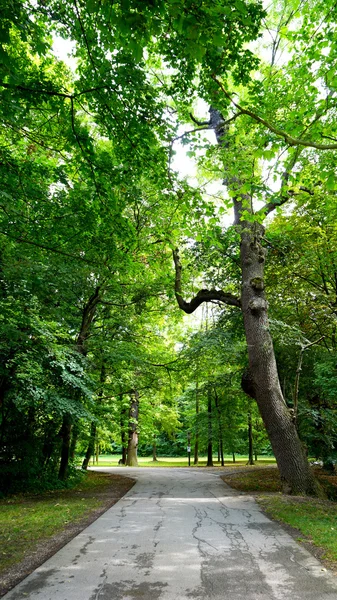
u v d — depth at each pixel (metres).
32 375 9.96
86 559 4.98
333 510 8.05
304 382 14.75
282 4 11.38
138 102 6.21
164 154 7.35
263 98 8.29
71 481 14.11
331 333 13.70
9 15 4.31
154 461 38.16
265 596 3.83
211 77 6.57
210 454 27.92
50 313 11.16
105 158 7.36
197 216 8.83
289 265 13.98
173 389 23.41
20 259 9.14
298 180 8.34
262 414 11.37
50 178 8.34
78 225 8.27
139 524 6.98
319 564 4.77
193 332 20.03
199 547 5.47
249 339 12.08
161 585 4.11
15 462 12.09
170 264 17.14
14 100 5.70
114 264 10.88
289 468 10.49
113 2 4.05
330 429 13.31
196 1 3.82
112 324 17.22
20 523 7.04
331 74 7.33
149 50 7.18
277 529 6.52
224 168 9.88
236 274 16.56
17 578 4.35
